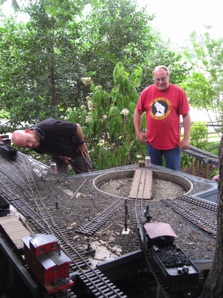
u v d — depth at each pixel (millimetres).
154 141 4066
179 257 1716
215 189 3119
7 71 6207
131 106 4973
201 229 2309
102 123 5109
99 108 5105
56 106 6234
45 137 3678
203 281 1894
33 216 2559
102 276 1815
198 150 5109
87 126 5254
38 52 6020
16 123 6203
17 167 3814
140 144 5113
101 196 2979
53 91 6328
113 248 2096
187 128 3990
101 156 5121
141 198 2914
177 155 4098
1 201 2547
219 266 1595
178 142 4059
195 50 7234
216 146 6875
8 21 6359
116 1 6648
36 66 6133
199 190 3119
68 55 6270
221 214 1581
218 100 7168
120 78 5039
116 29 6578
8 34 6242
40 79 6035
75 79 6203
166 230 1858
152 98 4020
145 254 1974
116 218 2521
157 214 2570
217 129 7797
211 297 1612
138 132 4332
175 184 3498
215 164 4531
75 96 6547
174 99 3924
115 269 2004
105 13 6684
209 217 2496
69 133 3799
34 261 1698
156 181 3578
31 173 3607
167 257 1716
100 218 2510
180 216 2533
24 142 3361
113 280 2018
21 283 2494
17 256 1992
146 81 6582
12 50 6258
